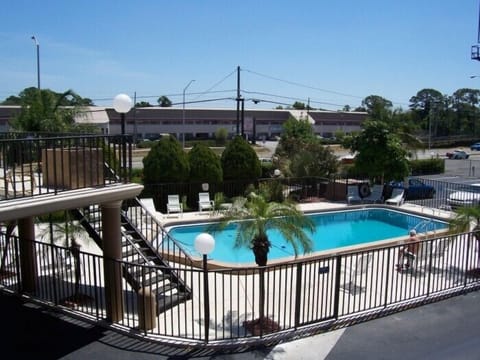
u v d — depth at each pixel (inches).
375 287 435.5
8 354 311.0
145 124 3088.1
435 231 666.8
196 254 561.9
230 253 631.8
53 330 347.6
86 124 872.3
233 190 889.5
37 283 419.5
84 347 321.4
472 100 3998.5
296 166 1001.5
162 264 433.7
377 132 942.4
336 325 358.6
